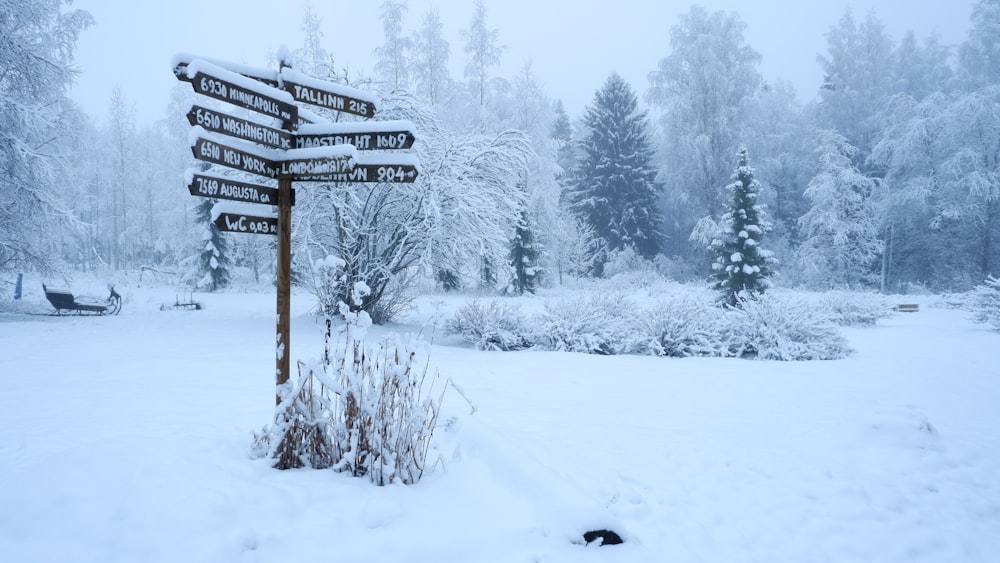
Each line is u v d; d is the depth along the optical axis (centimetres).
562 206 4441
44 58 1648
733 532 365
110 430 491
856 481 452
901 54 4356
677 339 1177
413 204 1528
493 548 313
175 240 4484
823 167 3747
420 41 3303
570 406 658
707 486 432
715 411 646
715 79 3872
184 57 397
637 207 4388
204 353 1001
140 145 5722
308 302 2456
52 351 1010
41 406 589
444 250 1520
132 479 354
